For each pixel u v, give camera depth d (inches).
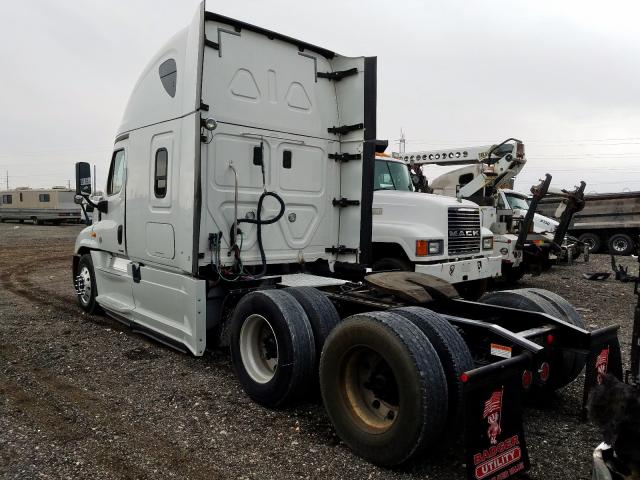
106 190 268.7
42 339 251.0
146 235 227.0
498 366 121.0
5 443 144.3
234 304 202.1
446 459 139.4
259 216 210.1
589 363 152.3
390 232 303.0
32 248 786.8
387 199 319.6
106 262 276.2
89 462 134.6
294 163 228.4
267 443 146.7
